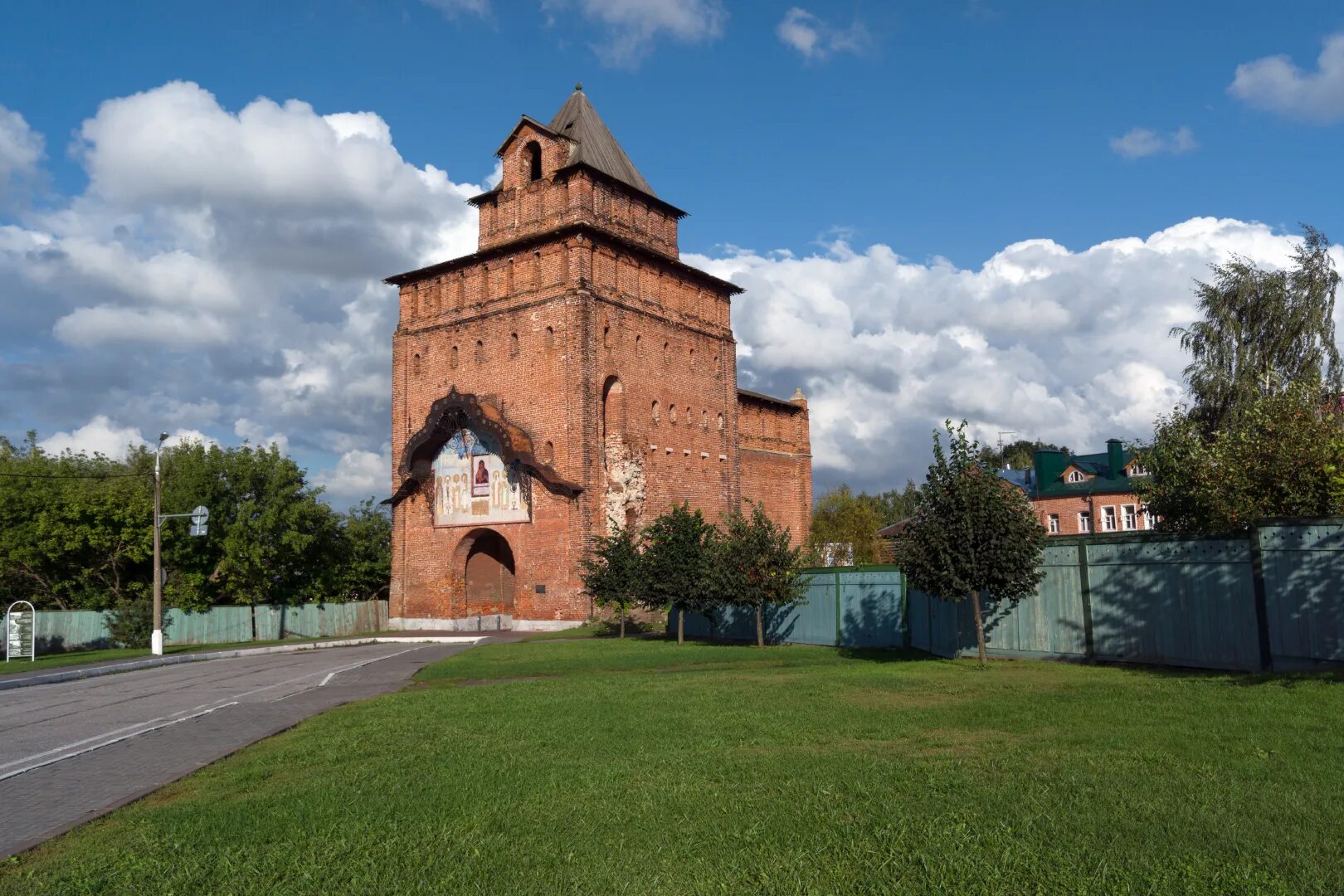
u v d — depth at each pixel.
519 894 6.00
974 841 6.61
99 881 6.52
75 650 42.03
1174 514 24.67
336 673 24.12
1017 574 19.12
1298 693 12.62
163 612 44.44
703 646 29.22
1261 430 23.34
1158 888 5.67
